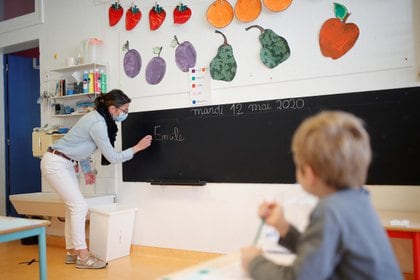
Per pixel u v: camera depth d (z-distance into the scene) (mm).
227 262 1121
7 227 1986
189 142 3514
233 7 3318
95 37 4125
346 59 2857
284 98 3082
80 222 3301
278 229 1002
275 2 3100
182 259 3518
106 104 3350
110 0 4023
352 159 859
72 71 4254
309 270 793
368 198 903
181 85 3580
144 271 3188
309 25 2998
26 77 5387
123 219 3586
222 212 3348
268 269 888
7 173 5145
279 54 3105
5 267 3357
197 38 3498
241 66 3271
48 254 3844
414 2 2650
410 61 2658
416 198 2623
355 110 2812
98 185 4066
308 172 899
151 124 3729
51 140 4125
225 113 3336
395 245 2674
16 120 5254
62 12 4375
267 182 3139
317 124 907
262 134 3166
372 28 2775
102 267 3285
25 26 4684
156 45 3730
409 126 2646
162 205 3668
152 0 3764
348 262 834
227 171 3322
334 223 812
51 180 3240
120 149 3920
